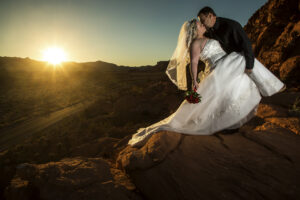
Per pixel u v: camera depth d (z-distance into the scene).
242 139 2.92
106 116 21.31
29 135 21.16
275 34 17.39
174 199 2.12
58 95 47.22
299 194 1.79
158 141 2.94
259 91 2.93
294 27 13.98
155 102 21.75
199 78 3.25
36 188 2.49
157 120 17.62
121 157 3.11
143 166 2.60
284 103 4.54
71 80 82.50
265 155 2.46
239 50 2.71
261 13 23.28
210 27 2.66
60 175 2.62
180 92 22.16
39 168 2.79
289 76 11.25
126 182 2.66
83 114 25.08
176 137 3.04
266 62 15.38
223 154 2.57
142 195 2.45
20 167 2.74
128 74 108.19
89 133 16.92
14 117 28.97
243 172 2.21
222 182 2.12
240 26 2.53
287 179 2.00
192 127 3.14
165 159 2.60
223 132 3.11
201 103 2.94
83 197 2.28
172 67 3.54
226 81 2.73
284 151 2.48
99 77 94.81
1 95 50.00
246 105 2.82
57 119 26.56
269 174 2.11
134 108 21.41
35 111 32.19
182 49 3.14
